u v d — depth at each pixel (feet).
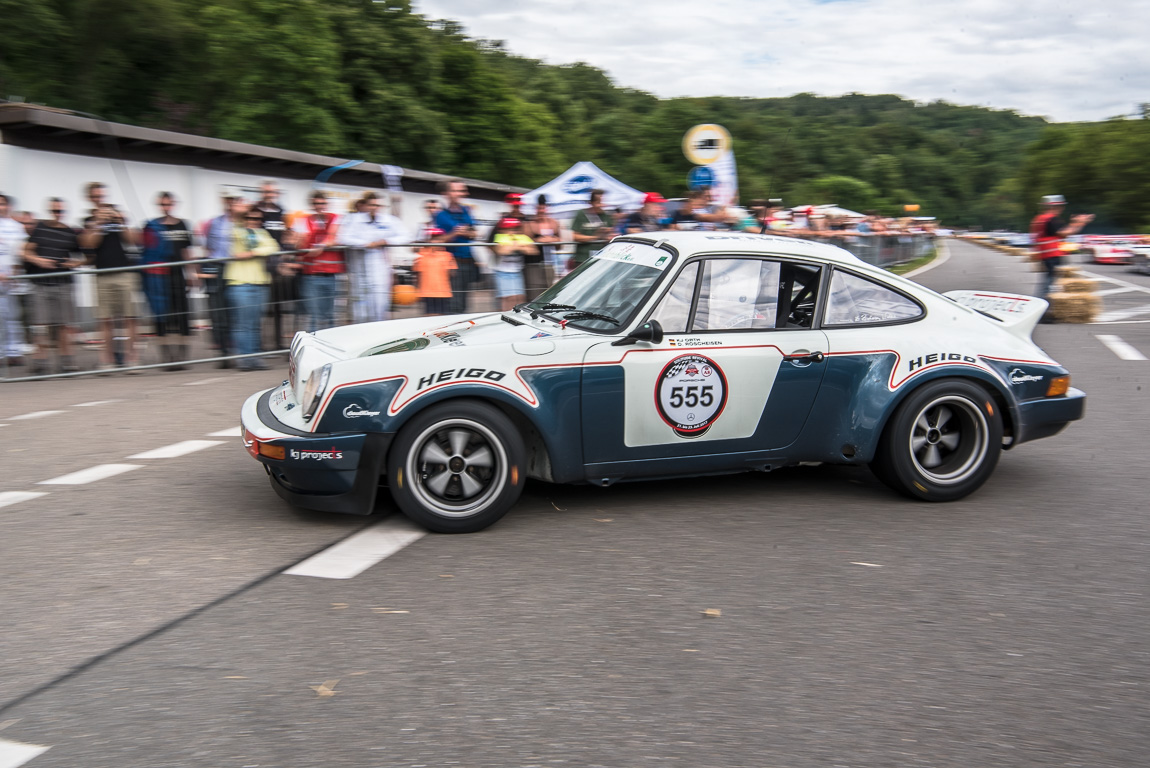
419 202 79.41
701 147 38.11
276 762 8.10
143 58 90.48
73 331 31.42
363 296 33.60
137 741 8.43
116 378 31.09
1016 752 8.43
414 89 136.15
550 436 14.49
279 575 12.62
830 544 14.10
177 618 11.18
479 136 142.31
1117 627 11.19
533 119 153.07
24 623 11.05
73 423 23.24
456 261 34.76
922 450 16.07
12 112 41.42
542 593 12.04
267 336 32.94
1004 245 264.52
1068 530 14.89
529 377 14.35
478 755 8.23
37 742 8.40
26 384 30.37
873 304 16.19
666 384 14.90
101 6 78.95
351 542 13.96
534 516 15.35
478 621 11.14
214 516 15.31
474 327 16.52
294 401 15.10
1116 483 17.72
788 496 16.66
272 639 10.61
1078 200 385.29
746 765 8.13
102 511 15.64
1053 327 44.86
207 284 32.12
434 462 14.14
